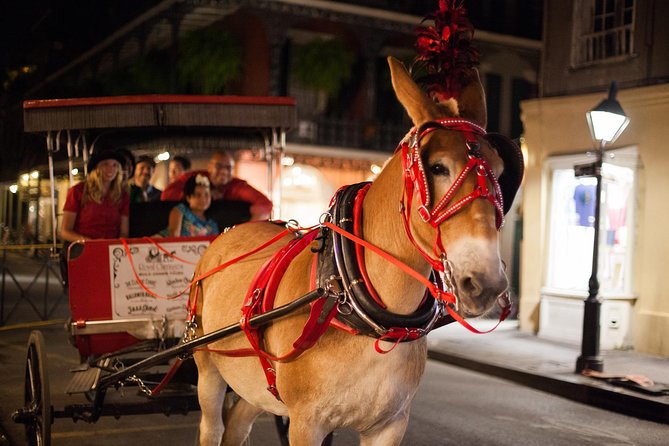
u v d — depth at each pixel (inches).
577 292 488.1
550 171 517.7
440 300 124.0
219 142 322.0
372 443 135.0
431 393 346.3
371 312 120.6
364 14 869.2
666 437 282.8
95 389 191.3
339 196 134.9
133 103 253.4
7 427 257.1
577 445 265.6
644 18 472.1
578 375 371.6
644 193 457.7
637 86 474.6
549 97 532.1
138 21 893.8
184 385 224.1
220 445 181.9
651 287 451.2
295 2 831.1
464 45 122.7
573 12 516.4
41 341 210.4
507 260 723.4
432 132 109.3
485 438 268.2
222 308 163.6
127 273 216.4
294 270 138.6
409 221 113.4
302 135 889.5
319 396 126.9
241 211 283.3
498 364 401.7
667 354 435.8
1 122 1353.3
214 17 866.1
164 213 274.7
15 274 880.9
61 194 829.2
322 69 845.2
